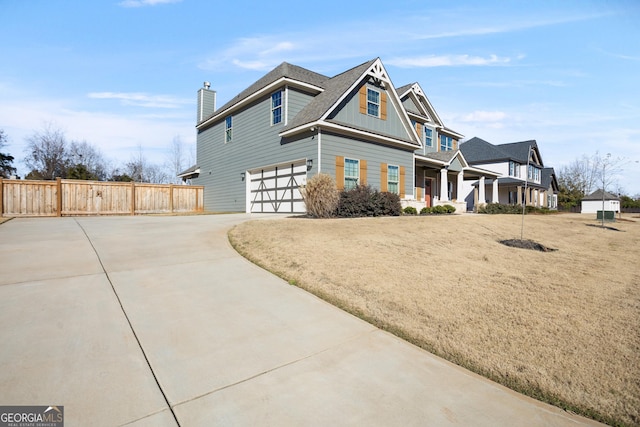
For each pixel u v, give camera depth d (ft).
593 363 9.37
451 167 67.56
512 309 12.94
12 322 10.90
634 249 28.45
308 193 37.37
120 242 23.85
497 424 7.08
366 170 48.21
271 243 22.79
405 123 56.18
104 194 52.80
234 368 8.92
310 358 9.62
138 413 6.99
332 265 18.17
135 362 8.97
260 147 52.60
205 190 68.74
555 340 10.62
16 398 7.27
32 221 37.11
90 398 7.40
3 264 17.35
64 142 123.85
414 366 9.40
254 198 55.36
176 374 8.52
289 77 46.42
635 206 148.36
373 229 28.86
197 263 19.04
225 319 12.00
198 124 70.49
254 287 15.53
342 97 43.68
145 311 12.34
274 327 11.55
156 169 151.02
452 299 13.93
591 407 7.73
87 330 10.63
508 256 22.34
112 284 15.03
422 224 34.12
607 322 11.84
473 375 9.06
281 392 7.95
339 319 12.45
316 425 6.82
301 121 43.93
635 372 8.93
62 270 16.71
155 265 18.30
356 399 7.78
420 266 18.62
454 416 7.28
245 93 58.80
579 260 22.17
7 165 111.45
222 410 7.22
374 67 49.73
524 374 8.94
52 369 8.41
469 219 43.27
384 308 13.12
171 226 32.55
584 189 169.27
